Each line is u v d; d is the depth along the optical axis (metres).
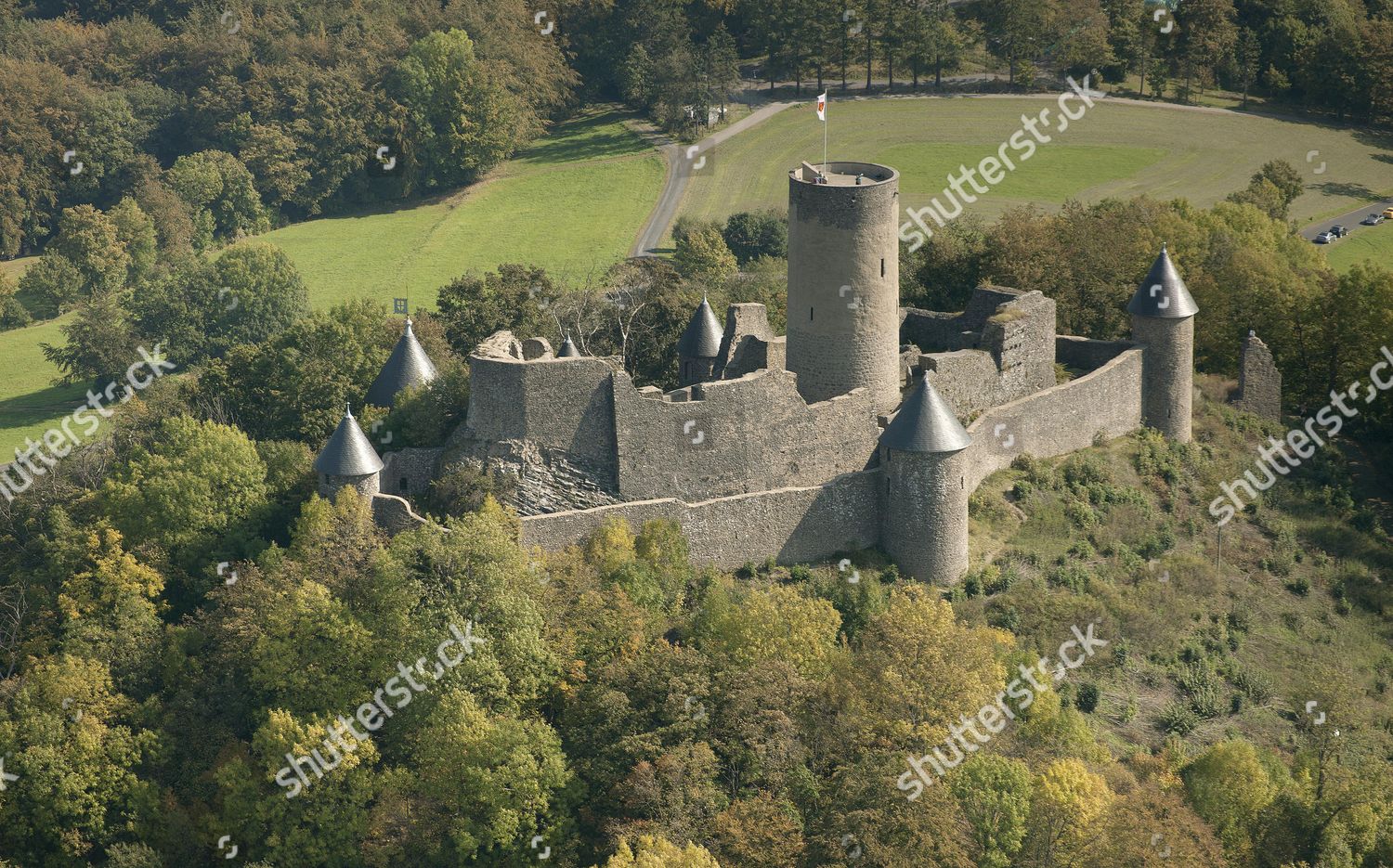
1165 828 96.56
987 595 116.25
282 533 117.38
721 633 105.44
